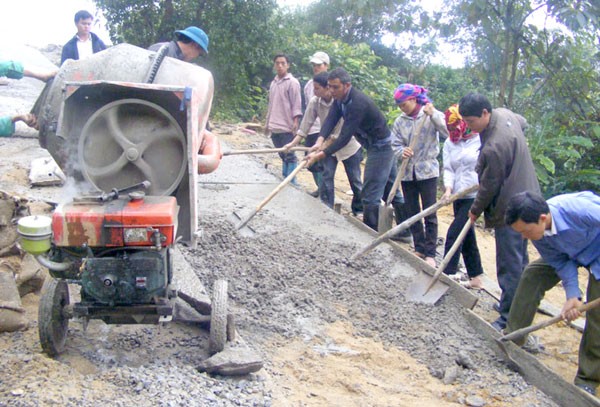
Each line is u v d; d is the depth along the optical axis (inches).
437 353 207.2
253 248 258.4
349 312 227.3
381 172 297.9
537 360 193.9
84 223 144.1
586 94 453.1
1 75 188.9
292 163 374.0
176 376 155.5
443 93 711.7
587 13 404.5
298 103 371.9
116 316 154.9
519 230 169.6
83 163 161.0
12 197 188.5
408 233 324.2
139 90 161.8
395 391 180.2
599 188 442.9
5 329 170.4
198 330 184.9
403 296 242.8
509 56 466.9
